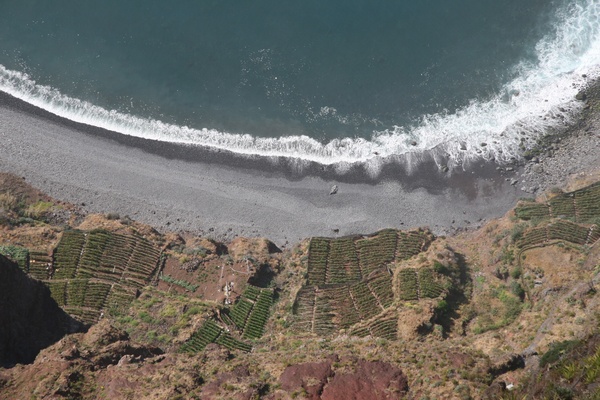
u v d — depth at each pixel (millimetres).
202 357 69000
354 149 93500
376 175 91938
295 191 91250
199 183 91688
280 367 65750
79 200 90062
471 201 89625
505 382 59938
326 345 71938
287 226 89500
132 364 67125
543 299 74375
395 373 63281
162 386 63438
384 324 76125
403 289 79562
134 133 94688
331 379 63219
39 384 62906
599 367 47625
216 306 80125
